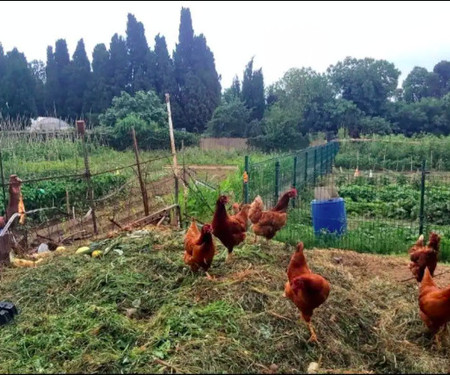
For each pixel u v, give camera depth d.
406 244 8.80
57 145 19.83
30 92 40.91
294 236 8.95
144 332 4.34
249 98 47.59
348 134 41.78
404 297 5.74
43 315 4.93
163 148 32.75
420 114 45.47
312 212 9.59
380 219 12.25
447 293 4.20
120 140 32.09
